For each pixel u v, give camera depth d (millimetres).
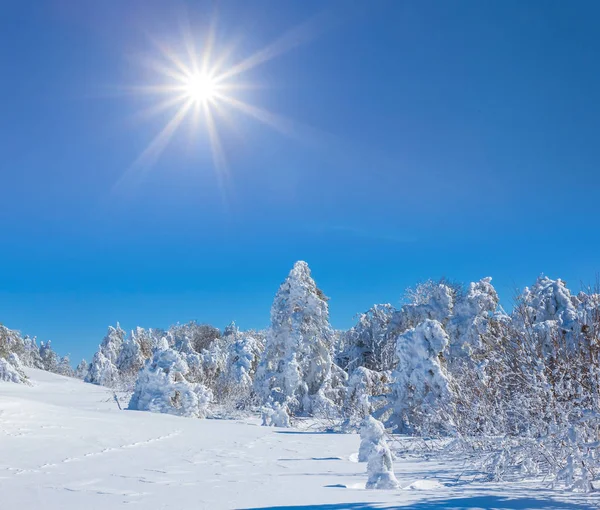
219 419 23359
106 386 48844
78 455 9086
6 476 7070
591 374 7703
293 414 25297
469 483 6848
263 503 5434
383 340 30594
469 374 13102
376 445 6992
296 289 27766
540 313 14555
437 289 28938
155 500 5676
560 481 6418
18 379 36938
